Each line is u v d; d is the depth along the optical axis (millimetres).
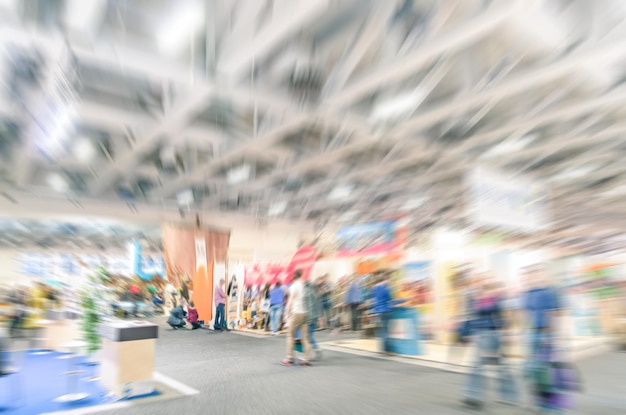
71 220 15148
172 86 6883
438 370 6180
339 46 5848
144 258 17016
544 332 4250
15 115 7477
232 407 4289
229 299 12180
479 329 4520
